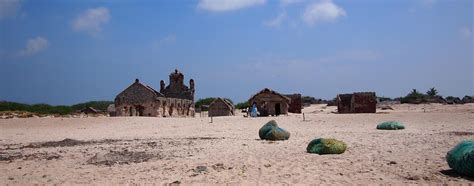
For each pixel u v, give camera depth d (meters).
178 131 37.56
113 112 78.88
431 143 22.72
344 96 69.75
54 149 24.19
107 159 18.73
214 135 32.19
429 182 12.58
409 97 113.50
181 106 77.50
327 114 62.62
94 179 14.37
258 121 47.16
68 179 14.52
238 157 18.31
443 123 40.81
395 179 13.06
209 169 15.29
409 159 16.83
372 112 65.12
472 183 12.31
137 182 13.62
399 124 35.00
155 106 67.88
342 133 31.12
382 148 20.73
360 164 15.80
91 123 47.44
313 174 13.98
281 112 64.81
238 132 34.78
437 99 111.25
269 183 12.84
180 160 18.05
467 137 26.09
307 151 19.78
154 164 17.12
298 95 73.38
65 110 98.25
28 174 15.77
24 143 28.86
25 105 94.62
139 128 41.88
